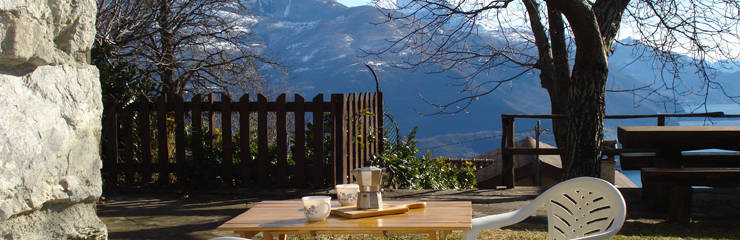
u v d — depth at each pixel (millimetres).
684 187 5727
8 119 2113
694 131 6273
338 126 7852
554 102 11109
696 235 5168
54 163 2340
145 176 8148
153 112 8539
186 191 7797
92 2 2633
